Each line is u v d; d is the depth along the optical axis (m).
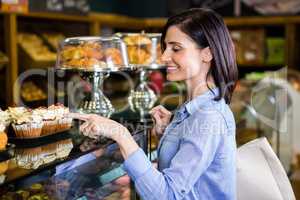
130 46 2.55
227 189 1.53
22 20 4.13
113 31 5.18
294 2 4.90
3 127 1.49
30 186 1.41
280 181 1.90
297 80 4.70
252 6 5.11
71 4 4.12
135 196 1.83
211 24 1.53
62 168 1.50
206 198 1.52
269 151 1.92
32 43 4.09
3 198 1.34
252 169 1.90
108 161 1.72
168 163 1.60
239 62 5.09
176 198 1.41
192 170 1.44
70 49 2.23
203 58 1.56
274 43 5.02
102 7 5.38
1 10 3.43
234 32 5.13
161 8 5.70
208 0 5.36
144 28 5.29
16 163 1.39
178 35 1.54
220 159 1.51
